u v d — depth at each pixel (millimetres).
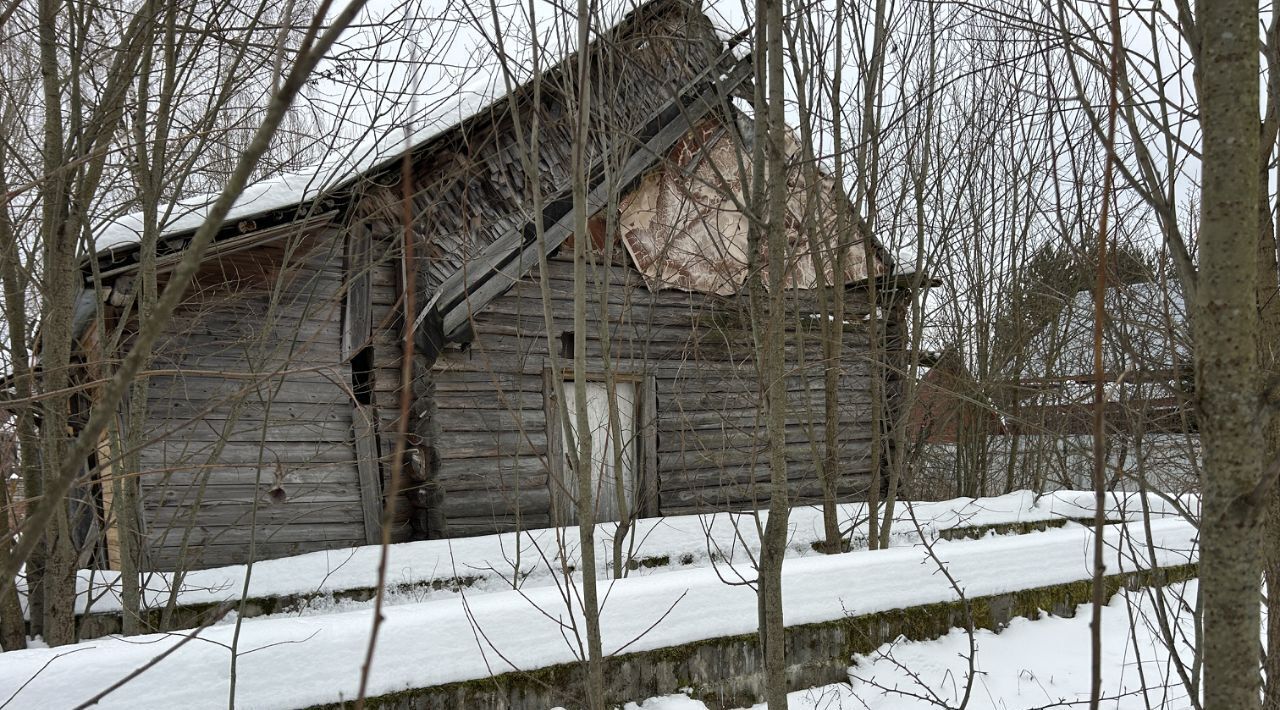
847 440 9492
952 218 7594
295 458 7305
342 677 3785
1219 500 1431
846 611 5234
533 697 4145
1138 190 1862
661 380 8898
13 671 3236
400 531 7898
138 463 4980
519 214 7758
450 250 7664
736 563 7402
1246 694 1402
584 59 2559
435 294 7391
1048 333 11258
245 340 5633
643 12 5457
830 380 6949
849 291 9477
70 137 4371
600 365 8578
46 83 4359
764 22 2518
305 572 6207
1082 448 4125
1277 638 2760
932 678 5086
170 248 6379
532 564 6824
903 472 6965
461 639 4062
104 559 6848
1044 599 6172
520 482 8047
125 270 6094
